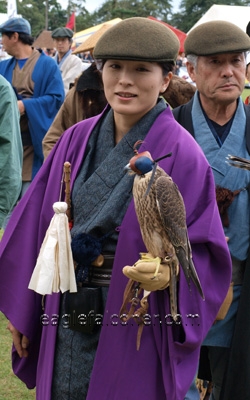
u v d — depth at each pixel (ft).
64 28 28.17
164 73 7.47
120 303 7.14
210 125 9.78
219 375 9.99
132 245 7.10
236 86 9.50
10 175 15.52
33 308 8.07
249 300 9.29
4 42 19.45
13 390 12.59
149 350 7.14
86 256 7.34
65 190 7.89
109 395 7.18
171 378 6.98
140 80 7.23
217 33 9.40
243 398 9.27
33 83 19.17
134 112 7.34
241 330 9.29
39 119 18.74
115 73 7.29
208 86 9.52
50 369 7.76
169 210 6.59
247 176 9.45
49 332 7.80
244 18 33.14
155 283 6.64
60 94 19.12
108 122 7.85
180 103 12.82
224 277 7.40
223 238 7.30
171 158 7.27
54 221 7.42
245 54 9.59
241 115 9.77
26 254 8.08
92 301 7.38
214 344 9.55
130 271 6.59
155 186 6.59
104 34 7.30
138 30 7.15
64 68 27.22
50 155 8.38
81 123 8.25
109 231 7.41
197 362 7.21
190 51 9.61
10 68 19.53
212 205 7.25
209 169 7.39
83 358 7.55
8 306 8.06
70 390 7.63
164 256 6.70
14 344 8.23
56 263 7.32
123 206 7.36
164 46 7.16
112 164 7.55
